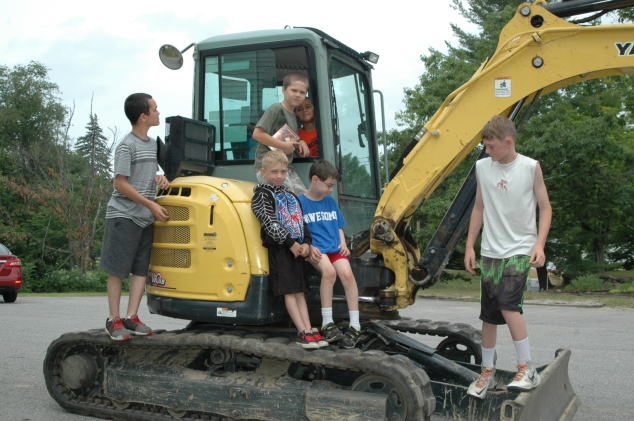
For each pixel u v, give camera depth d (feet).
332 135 14.84
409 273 14.64
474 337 17.17
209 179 14.35
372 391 12.12
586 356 22.22
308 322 13.10
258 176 14.53
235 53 15.84
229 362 13.71
